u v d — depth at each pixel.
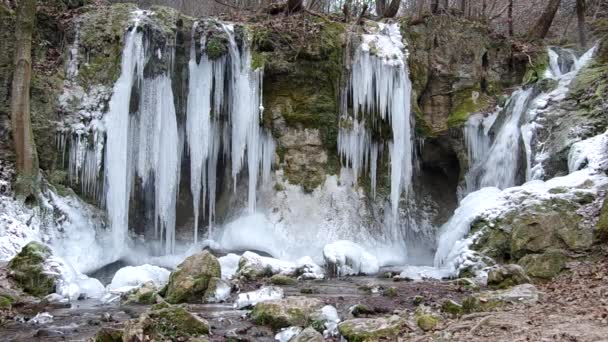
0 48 14.79
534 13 25.91
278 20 17.03
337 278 12.90
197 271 10.24
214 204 16.44
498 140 16.20
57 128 14.82
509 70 18.20
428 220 17.22
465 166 16.86
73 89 15.18
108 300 10.31
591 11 23.44
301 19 17.06
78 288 10.76
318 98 16.62
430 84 17.59
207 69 15.72
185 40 15.73
